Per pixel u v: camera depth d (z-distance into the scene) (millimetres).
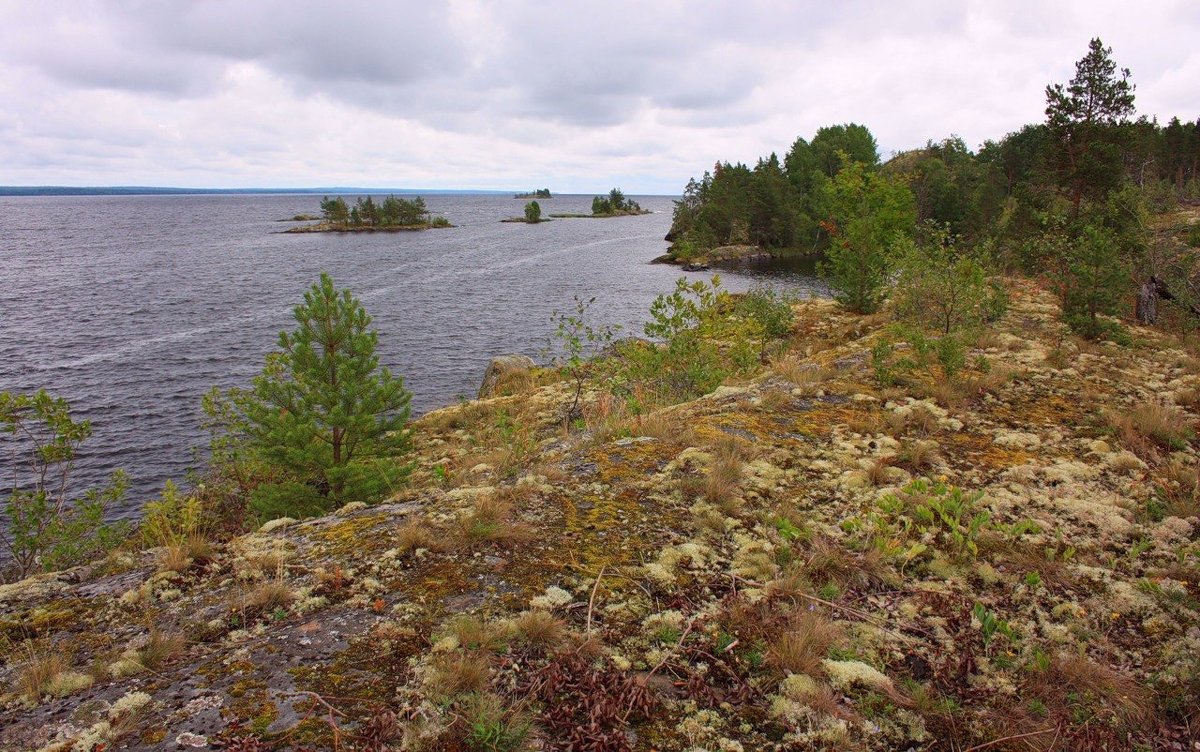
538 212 169125
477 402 16422
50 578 4953
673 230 104062
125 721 3148
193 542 5125
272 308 46656
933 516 5602
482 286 56969
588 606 4281
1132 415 8172
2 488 18578
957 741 3404
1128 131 27234
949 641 4195
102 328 39938
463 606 4219
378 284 58188
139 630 4082
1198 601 4535
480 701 3236
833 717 3453
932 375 10336
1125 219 18641
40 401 10258
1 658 3807
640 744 3240
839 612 4414
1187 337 14422
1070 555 5094
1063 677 3863
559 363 19844
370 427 10219
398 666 3623
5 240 107625
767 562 4910
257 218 189875
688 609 4332
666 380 12891
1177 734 3504
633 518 5535
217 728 3131
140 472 19766
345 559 4879
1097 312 13961
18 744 3033
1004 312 15961
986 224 62719
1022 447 7492
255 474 12414
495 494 5871
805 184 99250
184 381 29250
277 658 3703
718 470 6391
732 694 3625
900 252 15883
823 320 20969
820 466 6844
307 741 3049
